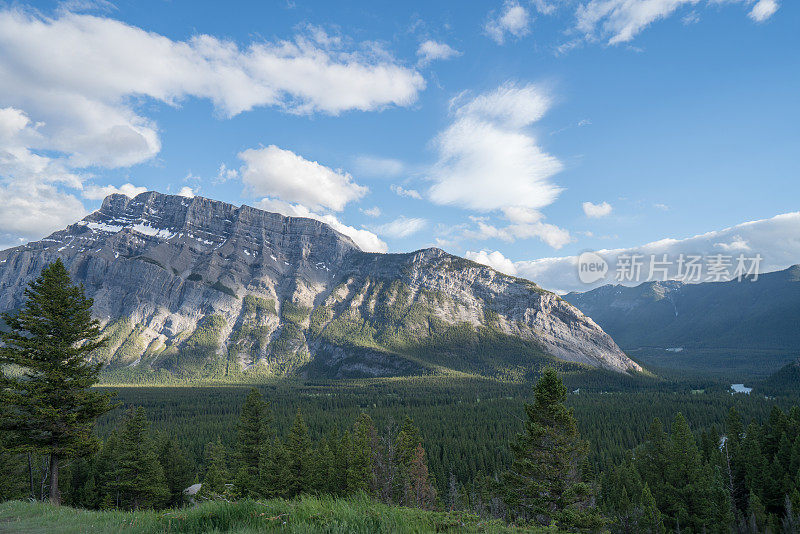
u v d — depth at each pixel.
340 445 55.22
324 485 52.22
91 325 30.67
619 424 117.25
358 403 180.25
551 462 29.23
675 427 50.66
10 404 26.98
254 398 57.06
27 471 48.09
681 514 45.12
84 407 29.27
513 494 29.16
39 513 14.87
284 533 8.31
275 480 49.00
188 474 68.56
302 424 56.97
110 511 14.09
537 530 10.29
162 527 9.66
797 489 44.09
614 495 58.38
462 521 9.48
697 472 47.41
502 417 132.25
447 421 123.69
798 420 62.72
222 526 9.41
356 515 9.01
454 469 81.06
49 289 28.89
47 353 28.56
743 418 117.56
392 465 44.41
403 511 9.66
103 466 63.25
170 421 132.50
